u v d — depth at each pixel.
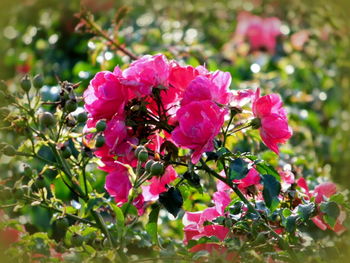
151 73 1.36
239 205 1.43
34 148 1.36
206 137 1.35
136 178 1.35
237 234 1.42
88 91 1.39
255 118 1.40
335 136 2.32
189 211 1.52
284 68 2.44
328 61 2.56
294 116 2.02
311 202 1.40
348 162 2.20
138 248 1.47
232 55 2.58
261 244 1.38
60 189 1.57
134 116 1.37
